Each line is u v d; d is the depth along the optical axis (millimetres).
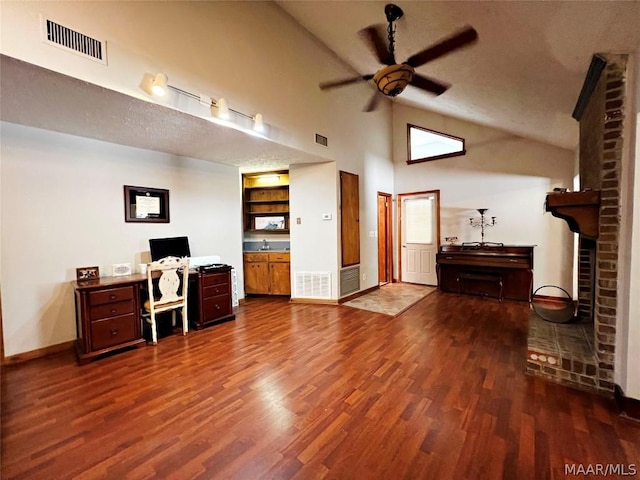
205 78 2732
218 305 3885
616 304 2084
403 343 3148
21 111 2494
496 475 1462
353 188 5125
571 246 4625
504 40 2193
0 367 2693
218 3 2855
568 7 1613
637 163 1871
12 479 1480
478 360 2729
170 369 2631
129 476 1493
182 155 4094
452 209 5742
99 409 2049
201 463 1572
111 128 2922
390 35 2633
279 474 1496
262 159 4414
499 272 4926
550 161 4777
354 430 1813
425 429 1811
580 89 2586
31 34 1788
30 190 2887
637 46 1854
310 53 4062
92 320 2836
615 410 1967
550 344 2533
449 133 5723
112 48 2127
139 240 3672
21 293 2846
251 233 5926
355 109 5172
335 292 4762
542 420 1874
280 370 2588
